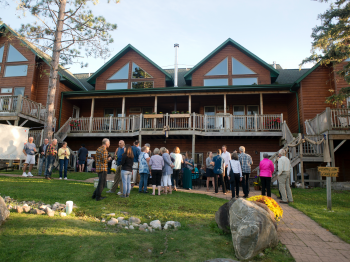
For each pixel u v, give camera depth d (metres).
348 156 15.37
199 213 6.15
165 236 4.57
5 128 12.78
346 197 9.11
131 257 3.62
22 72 18.30
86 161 16.02
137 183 9.91
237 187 8.34
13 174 11.19
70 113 19.25
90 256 3.52
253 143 16.89
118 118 17.11
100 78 19.64
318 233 5.05
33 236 4.00
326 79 15.90
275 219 4.88
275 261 3.74
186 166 10.77
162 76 19.03
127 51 19.73
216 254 3.90
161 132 15.52
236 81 18.05
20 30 12.89
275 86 15.99
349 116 12.30
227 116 15.72
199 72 18.47
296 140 12.31
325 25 12.09
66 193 7.35
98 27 13.60
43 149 11.14
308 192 10.09
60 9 13.84
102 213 5.69
